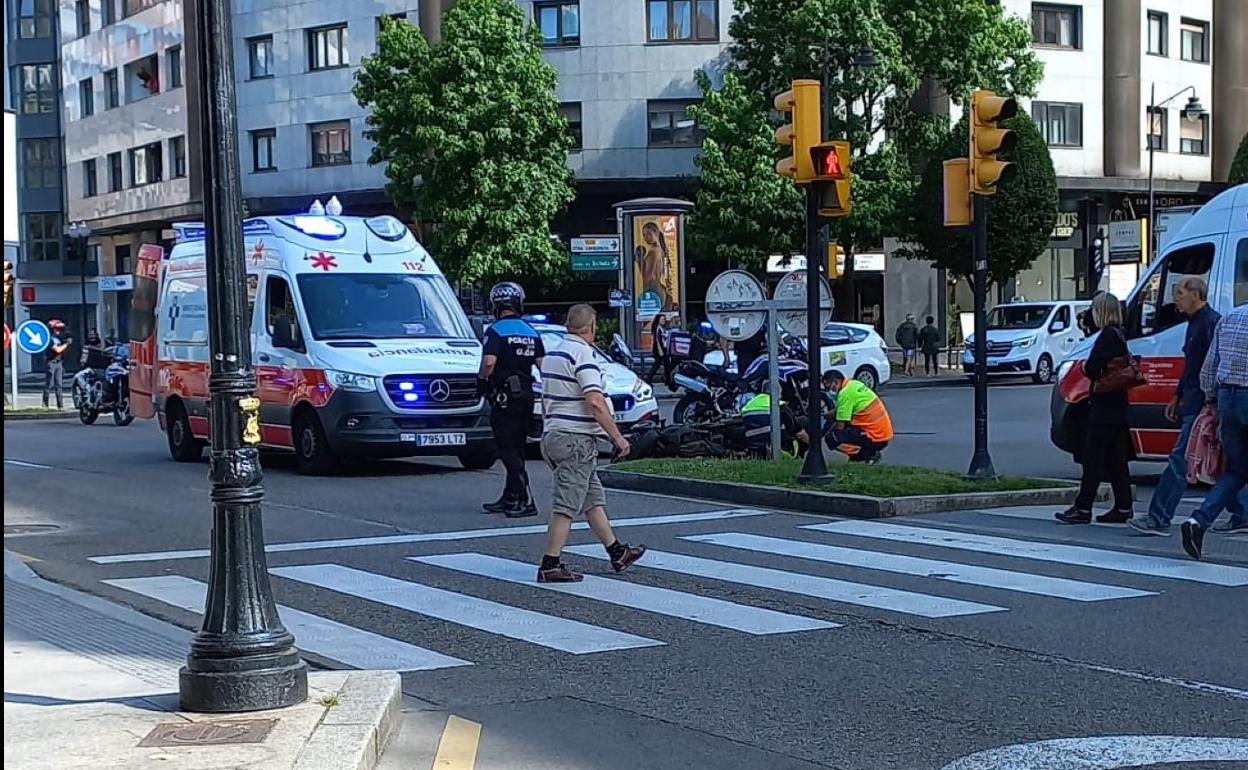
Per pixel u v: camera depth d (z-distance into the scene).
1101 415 11.81
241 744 5.49
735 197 39.16
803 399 18.00
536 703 6.74
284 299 17.77
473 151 39.44
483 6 39.81
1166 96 49.44
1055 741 5.91
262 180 49.19
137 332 22.52
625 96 44.41
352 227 18.55
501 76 39.62
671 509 13.62
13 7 65.12
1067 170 47.78
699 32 44.38
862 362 30.69
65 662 7.55
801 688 6.90
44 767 5.23
